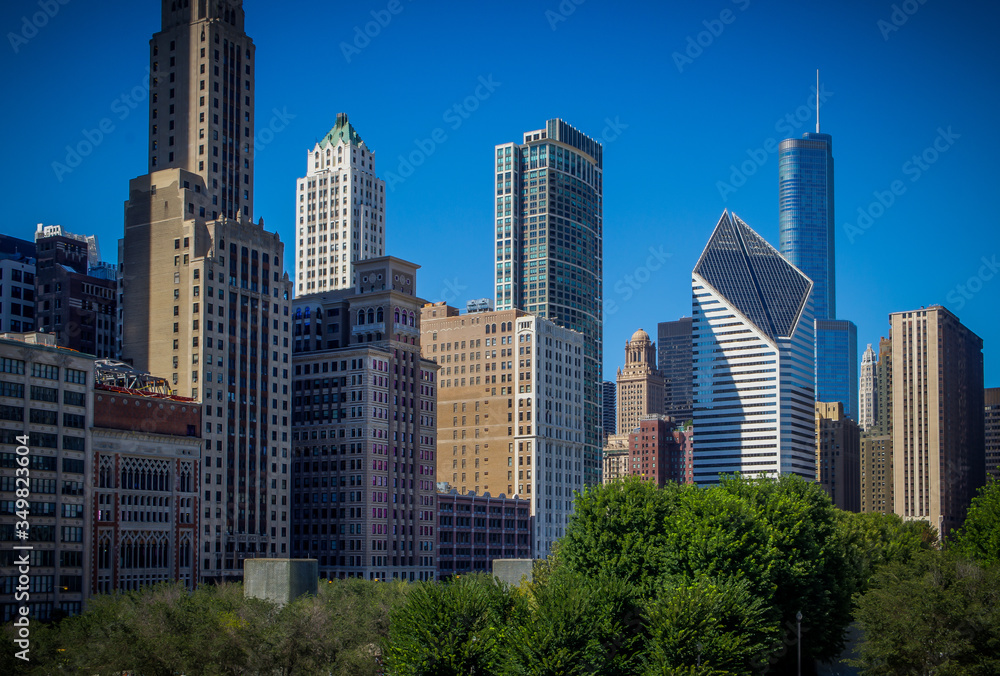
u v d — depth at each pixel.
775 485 175.62
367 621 149.75
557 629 119.62
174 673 129.25
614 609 129.38
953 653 134.00
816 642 156.12
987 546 186.38
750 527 143.88
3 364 191.62
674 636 122.12
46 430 199.12
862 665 145.75
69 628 143.75
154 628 135.88
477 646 121.06
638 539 142.50
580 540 145.88
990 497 194.62
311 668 130.88
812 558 156.12
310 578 157.88
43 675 130.12
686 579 133.88
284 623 135.00
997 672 132.38
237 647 130.75
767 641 135.75
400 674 120.81
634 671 126.44
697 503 145.12
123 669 128.75
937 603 136.62
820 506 176.38
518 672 118.44
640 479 154.75
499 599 132.38
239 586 187.88
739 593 129.62
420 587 129.50
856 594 162.75
